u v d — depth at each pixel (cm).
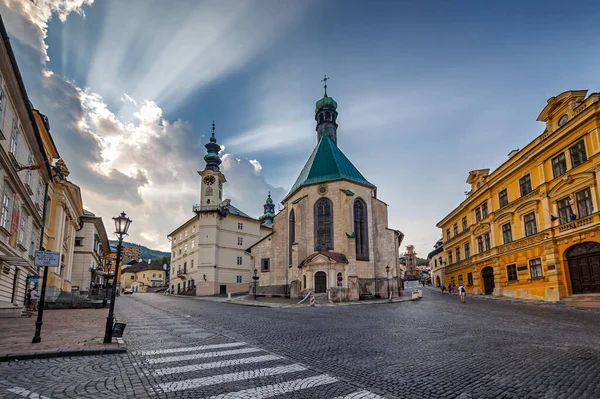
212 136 6875
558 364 838
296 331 1413
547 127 2891
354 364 846
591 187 2409
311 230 4325
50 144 2920
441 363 855
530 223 3077
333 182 4375
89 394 623
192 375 749
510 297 3288
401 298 3916
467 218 4434
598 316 1853
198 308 2825
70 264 3906
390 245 4394
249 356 938
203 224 6244
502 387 668
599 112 2319
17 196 1900
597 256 2411
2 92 1534
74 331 1344
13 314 2028
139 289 11556
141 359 902
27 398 598
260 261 4744
